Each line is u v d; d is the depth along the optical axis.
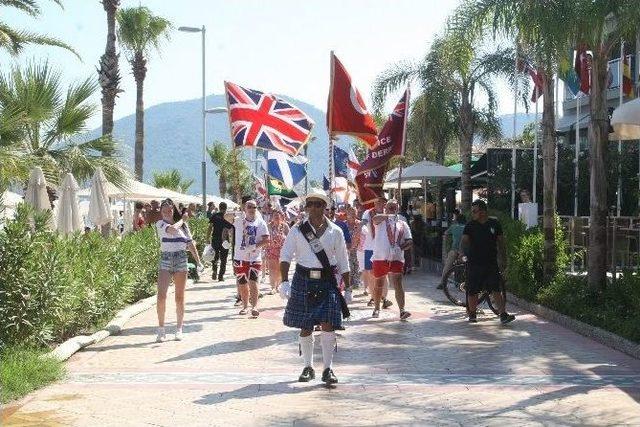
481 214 13.07
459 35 15.16
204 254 20.16
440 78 27.66
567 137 32.03
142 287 16.53
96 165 19.52
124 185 20.53
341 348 10.66
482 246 13.06
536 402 7.52
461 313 14.26
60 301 10.35
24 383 8.00
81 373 9.02
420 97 29.19
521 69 23.70
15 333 9.81
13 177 17.19
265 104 16.42
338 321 8.39
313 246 8.46
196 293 18.58
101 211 16.72
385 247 13.37
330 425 6.77
